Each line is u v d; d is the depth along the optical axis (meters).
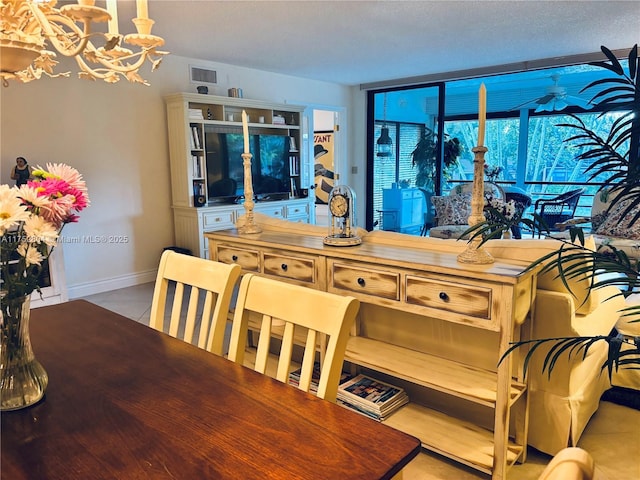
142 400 1.10
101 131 4.47
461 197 5.74
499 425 1.74
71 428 0.99
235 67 5.56
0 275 1.03
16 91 3.91
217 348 1.57
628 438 2.17
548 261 1.81
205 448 0.92
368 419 1.01
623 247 4.36
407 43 4.54
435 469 1.95
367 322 2.35
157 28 3.91
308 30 4.02
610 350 1.32
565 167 8.23
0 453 0.91
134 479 0.83
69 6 1.17
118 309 4.04
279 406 1.07
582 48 4.85
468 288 1.73
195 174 4.96
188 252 4.96
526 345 1.90
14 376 1.07
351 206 2.32
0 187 1.02
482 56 5.19
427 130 6.71
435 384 1.86
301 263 2.32
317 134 9.80
